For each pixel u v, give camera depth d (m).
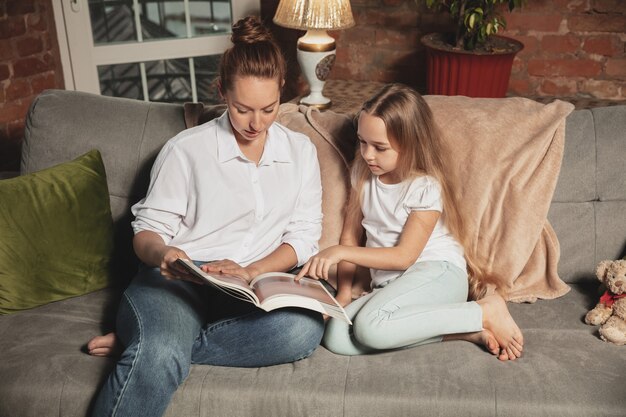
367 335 1.55
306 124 1.92
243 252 1.73
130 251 1.95
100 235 1.86
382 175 1.79
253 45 1.54
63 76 3.31
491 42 2.87
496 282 1.79
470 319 1.58
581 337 1.63
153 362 1.43
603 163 1.83
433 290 1.67
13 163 3.21
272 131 1.74
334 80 3.40
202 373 1.53
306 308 1.58
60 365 1.54
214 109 1.93
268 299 1.46
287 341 1.53
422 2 3.17
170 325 1.50
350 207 1.84
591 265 1.85
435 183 1.73
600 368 1.50
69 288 1.82
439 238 1.79
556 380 1.46
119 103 1.99
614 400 1.40
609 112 1.88
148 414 1.43
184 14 3.39
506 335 1.56
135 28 3.36
